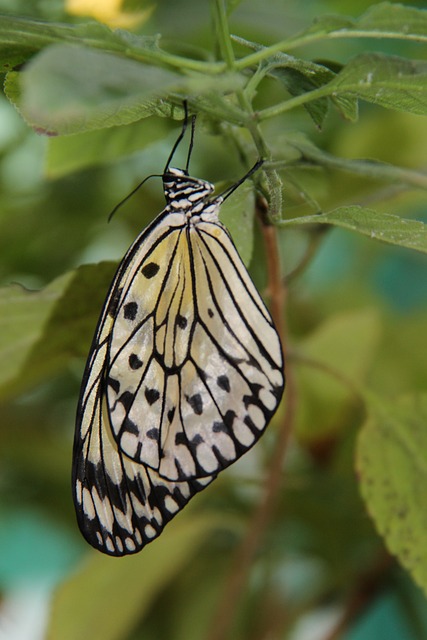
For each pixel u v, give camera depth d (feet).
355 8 1.90
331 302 2.04
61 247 1.95
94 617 1.77
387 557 1.84
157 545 1.78
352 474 1.86
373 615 1.92
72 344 1.68
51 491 1.95
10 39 1.51
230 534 1.94
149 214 1.94
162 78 1.43
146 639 1.92
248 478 1.86
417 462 1.69
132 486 1.64
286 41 1.50
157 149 1.92
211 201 1.61
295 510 1.88
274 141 1.63
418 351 1.97
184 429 1.63
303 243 1.96
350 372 1.83
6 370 1.69
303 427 1.84
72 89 1.40
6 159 1.90
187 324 1.63
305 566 1.97
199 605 1.92
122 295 1.61
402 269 2.08
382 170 1.59
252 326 1.61
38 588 1.99
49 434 1.95
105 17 1.77
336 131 1.87
